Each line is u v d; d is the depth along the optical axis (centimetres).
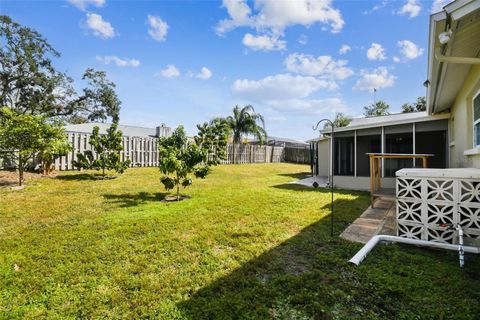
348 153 1020
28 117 673
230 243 343
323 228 404
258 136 1911
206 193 705
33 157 857
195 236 366
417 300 208
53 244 334
